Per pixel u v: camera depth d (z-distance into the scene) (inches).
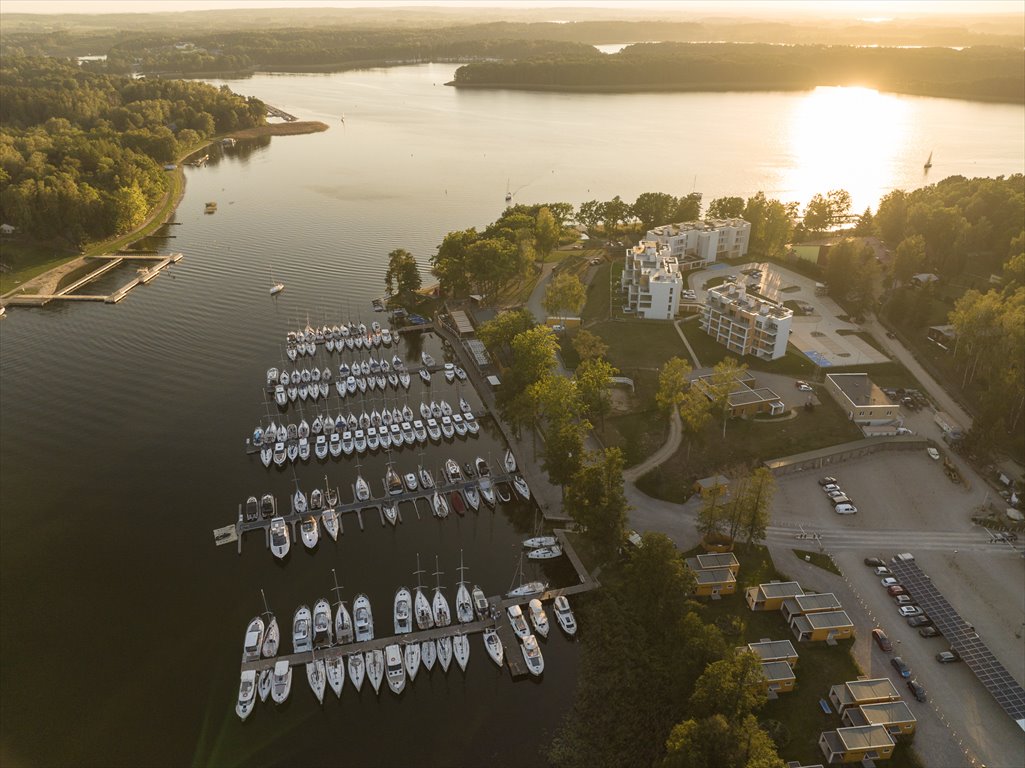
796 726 4424.2
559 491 6761.8
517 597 5615.2
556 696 4916.3
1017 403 7332.7
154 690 4923.7
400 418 7869.1
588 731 4594.0
